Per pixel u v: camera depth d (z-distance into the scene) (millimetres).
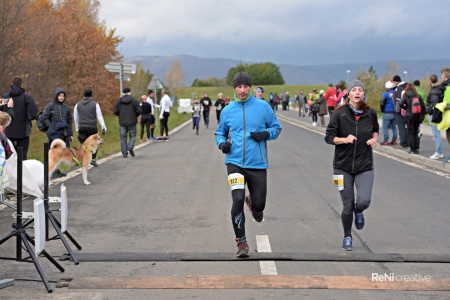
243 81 7188
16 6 27750
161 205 10633
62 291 5910
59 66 38250
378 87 65438
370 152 7480
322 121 34844
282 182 13352
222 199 11211
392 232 8438
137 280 6184
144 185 13055
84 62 41156
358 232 8445
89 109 16250
